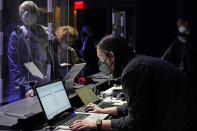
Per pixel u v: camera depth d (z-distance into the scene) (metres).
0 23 3.47
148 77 1.87
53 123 2.22
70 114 2.49
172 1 6.91
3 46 3.39
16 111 2.31
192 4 6.70
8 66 3.22
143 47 7.12
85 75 5.68
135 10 7.13
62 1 5.23
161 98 1.88
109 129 1.96
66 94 2.59
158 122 1.89
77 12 7.22
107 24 7.63
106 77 4.20
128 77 1.88
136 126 1.86
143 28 7.11
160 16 7.03
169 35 7.01
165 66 1.92
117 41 2.02
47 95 2.28
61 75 3.31
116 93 3.41
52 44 3.37
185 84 1.95
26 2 3.29
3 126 2.03
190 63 4.96
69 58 3.57
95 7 7.75
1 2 3.52
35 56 3.30
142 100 1.85
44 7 4.27
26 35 3.27
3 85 3.19
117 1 7.50
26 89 2.85
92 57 5.79
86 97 2.88
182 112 1.90
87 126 2.02
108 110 2.49
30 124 2.19
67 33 3.53
